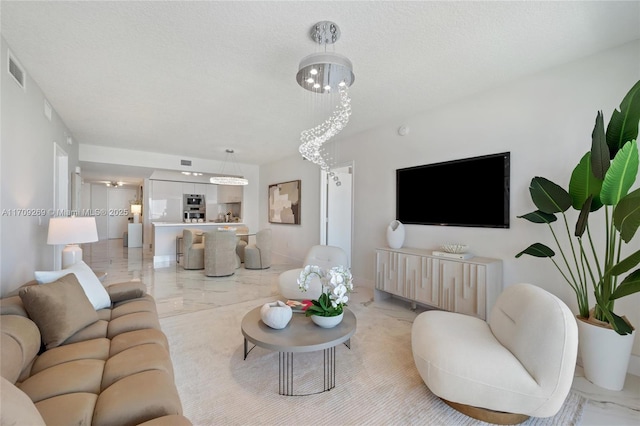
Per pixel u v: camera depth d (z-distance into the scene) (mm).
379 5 1834
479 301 2789
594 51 2381
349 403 1852
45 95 3268
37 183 3014
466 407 1742
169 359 1617
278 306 2256
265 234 6094
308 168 6184
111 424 1101
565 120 2584
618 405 1844
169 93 3240
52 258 3621
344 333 2096
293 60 2520
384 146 4309
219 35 2166
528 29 2078
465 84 2979
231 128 4562
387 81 2904
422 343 1954
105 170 6945
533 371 1605
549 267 2678
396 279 3607
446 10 1877
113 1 1826
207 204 9250
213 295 4164
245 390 1969
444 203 3529
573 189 2203
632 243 2260
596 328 2037
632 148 1719
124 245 9469
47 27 2082
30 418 742
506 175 2961
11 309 1677
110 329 1964
